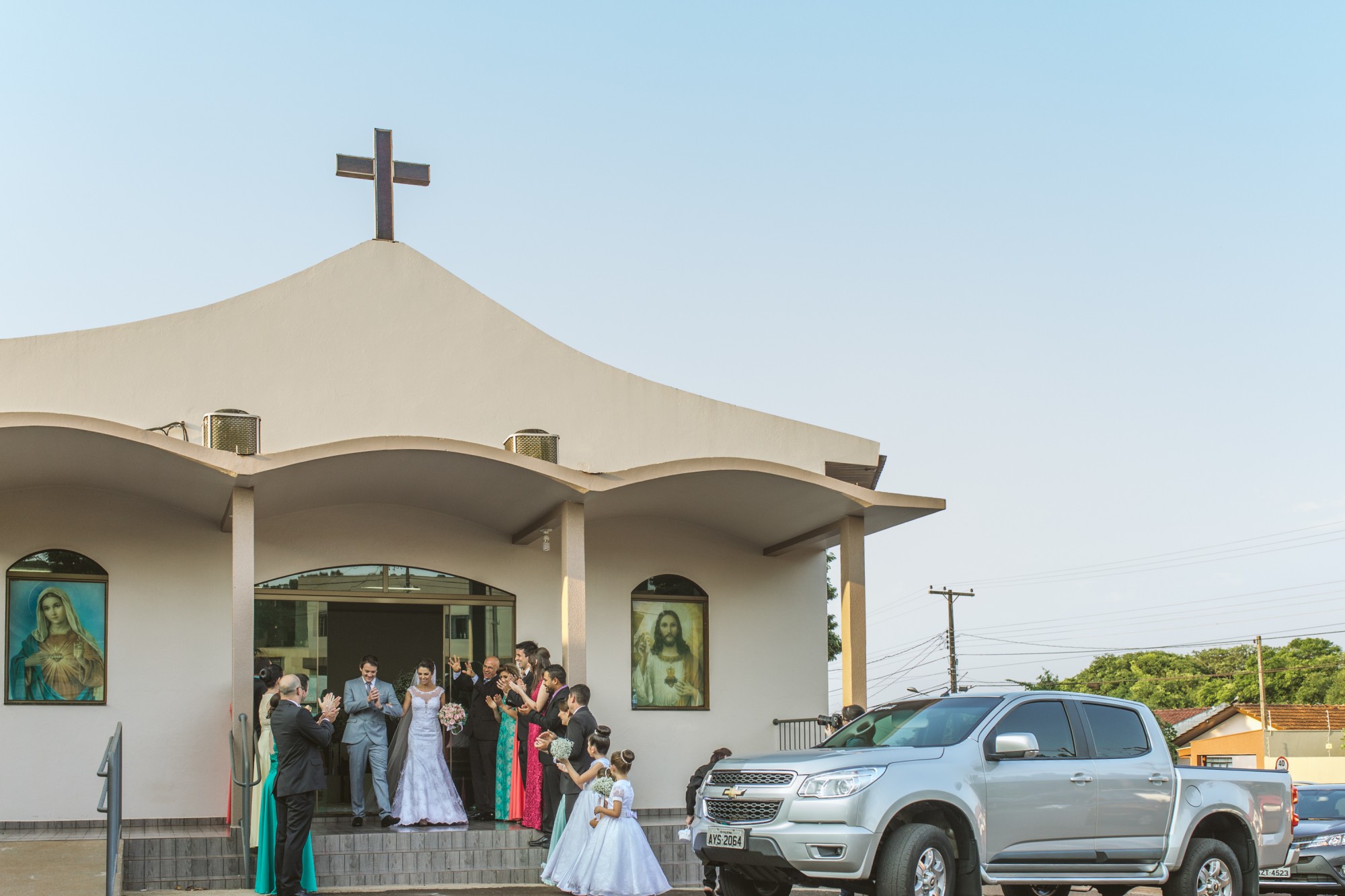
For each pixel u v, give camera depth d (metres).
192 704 14.53
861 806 9.16
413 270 16.14
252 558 13.16
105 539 14.51
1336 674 62.62
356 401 15.57
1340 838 16.16
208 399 14.96
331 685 17.92
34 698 14.05
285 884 10.52
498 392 16.22
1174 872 10.84
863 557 15.62
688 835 12.93
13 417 11.97
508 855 12.41
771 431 17.34
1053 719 10.45
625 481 14.12
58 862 11.24
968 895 9.50
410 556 15.77
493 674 14.61
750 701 17.11
